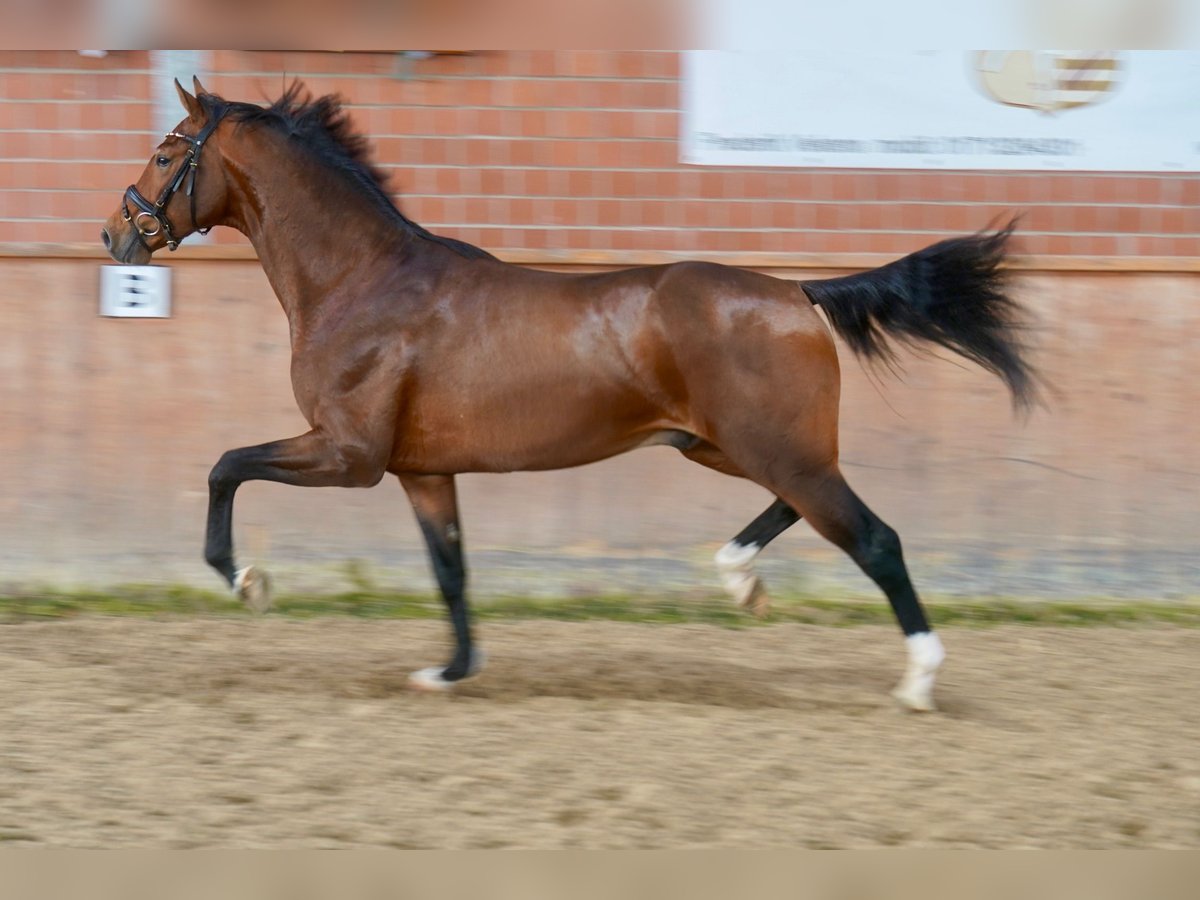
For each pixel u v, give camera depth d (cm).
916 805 587
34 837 541
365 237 726
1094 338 993
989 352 726
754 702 749
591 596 994
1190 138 985
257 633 898
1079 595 995
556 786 602
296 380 727
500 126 991
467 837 547
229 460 711
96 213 993
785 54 984
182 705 718
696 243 995
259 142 743
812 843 546
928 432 993
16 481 991
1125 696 777
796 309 693
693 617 959
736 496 991
